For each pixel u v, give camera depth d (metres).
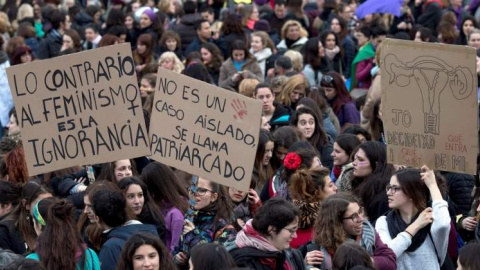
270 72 19.89
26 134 11.18
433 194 10.52
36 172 11.20
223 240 10.54
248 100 10.76
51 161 11.18
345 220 9.93
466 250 9.16
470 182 12.78
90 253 9.80
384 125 11.06
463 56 10.56
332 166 14.27
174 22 26.61
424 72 10.77
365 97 19.28
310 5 26.48
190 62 20.16
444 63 10.66
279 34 24.53
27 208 11.48
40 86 11.11
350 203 9.94
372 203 11.66
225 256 8.58
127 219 10.36
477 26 22.11
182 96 10.98
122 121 11.11
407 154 10.99
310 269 9.85
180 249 10.93
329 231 9.94
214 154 10.86
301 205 10.76
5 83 19.55
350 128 14.48
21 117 11.16
